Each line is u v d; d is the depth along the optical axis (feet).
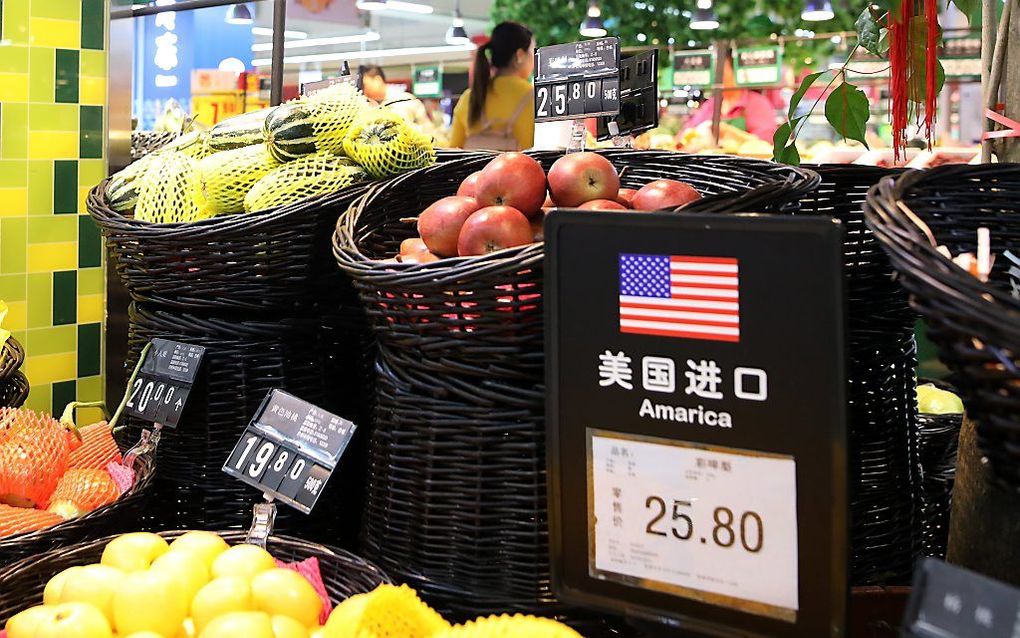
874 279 4.85
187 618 4.20
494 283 3.94
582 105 6.55
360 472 5.98
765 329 2.89
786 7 24.86
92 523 5.19
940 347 2.68
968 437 3.06
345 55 37.32
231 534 5.03
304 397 5.80
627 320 3.10
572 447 3.27
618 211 3.08
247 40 16.96
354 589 4.65
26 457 5.73
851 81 18.70
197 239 5.44
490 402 4.21
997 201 4.07
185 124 8.13
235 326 5.65
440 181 5.81
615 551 3.24
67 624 3.88
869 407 4.87
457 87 32.24
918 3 6.49
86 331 8.87
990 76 5.48
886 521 4.95
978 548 2.92
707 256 2.94
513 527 4.28
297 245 5.45
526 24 28.91
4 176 8.29
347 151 5.93
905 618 2.31
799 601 2.94
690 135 19.62
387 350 4.62
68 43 8.48
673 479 3.10
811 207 4.99
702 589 3.10
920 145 15.11
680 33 26.27
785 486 2.92
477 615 4.35
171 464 5.86
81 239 8.76
